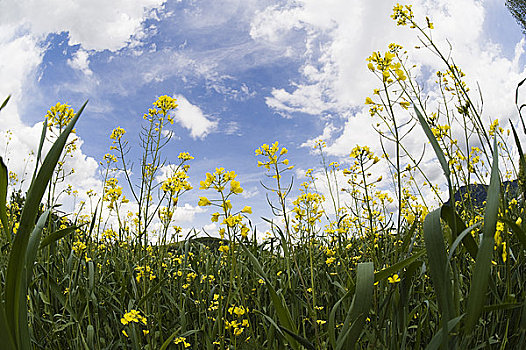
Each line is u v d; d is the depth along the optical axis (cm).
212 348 184
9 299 76
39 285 248
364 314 103
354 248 302
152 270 267
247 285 261
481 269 86
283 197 169
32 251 94
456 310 105
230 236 153
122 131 253
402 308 122
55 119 211
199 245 366
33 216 77
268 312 245
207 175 150
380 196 282
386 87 150
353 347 103
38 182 77
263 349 184
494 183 89
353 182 203
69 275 234
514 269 161
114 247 359
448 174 101
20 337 84
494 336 144
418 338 134
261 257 303
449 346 98
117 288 276
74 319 208
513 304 103
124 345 204
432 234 98
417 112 107
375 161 176
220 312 172
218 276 296
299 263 286
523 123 118
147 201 221
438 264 95
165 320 254
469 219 208
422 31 230
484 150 169
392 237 231
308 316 226
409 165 227
